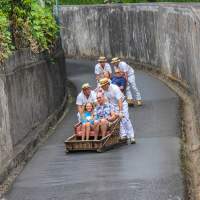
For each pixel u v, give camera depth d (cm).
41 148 2611
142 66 5084
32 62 2830
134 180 2020
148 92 3875
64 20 6756
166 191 1883
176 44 3994
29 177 2156
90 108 2541
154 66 4838
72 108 3641
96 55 6188
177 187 1922
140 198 1822
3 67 2328
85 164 2273
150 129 2833
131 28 5356
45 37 3241
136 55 5312
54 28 3431
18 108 2488
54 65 3431
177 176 2045
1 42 2367
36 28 2942
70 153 2480
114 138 2520
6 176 2148
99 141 2431
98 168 2205
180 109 3247
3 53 2353
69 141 2459
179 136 2664
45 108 3031
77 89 4253
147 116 3136
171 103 3444
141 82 4312
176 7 3925
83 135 2497
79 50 6538
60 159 2384
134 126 2917
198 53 2775
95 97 2550
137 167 2188
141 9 5050
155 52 4775
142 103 3509
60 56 3778
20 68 2586
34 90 2812
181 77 3909
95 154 2430
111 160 2311
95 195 1883
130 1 6419
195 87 3100
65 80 4069
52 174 2170
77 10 6469
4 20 2434
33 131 2716
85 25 6347
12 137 2359
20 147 2420
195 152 2406
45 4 3869
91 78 4725
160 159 2284
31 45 2872
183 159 2286
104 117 2536
